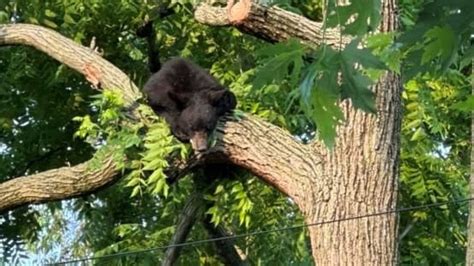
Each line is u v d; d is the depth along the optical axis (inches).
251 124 323.9
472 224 247.0
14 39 396.5
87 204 525.3
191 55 468.8
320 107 129.7
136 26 463.8
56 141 523.5
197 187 368.8
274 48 130.3
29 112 524.1
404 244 452.8
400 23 310.2
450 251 452.4
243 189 357.4
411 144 415.8
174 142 332.2
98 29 475.8
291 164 313.6
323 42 129.3
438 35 120.3
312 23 315.0
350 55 125.5
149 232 460.4
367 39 156.0
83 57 374.3
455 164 466.6
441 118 426.3
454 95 400.8
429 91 406.0
